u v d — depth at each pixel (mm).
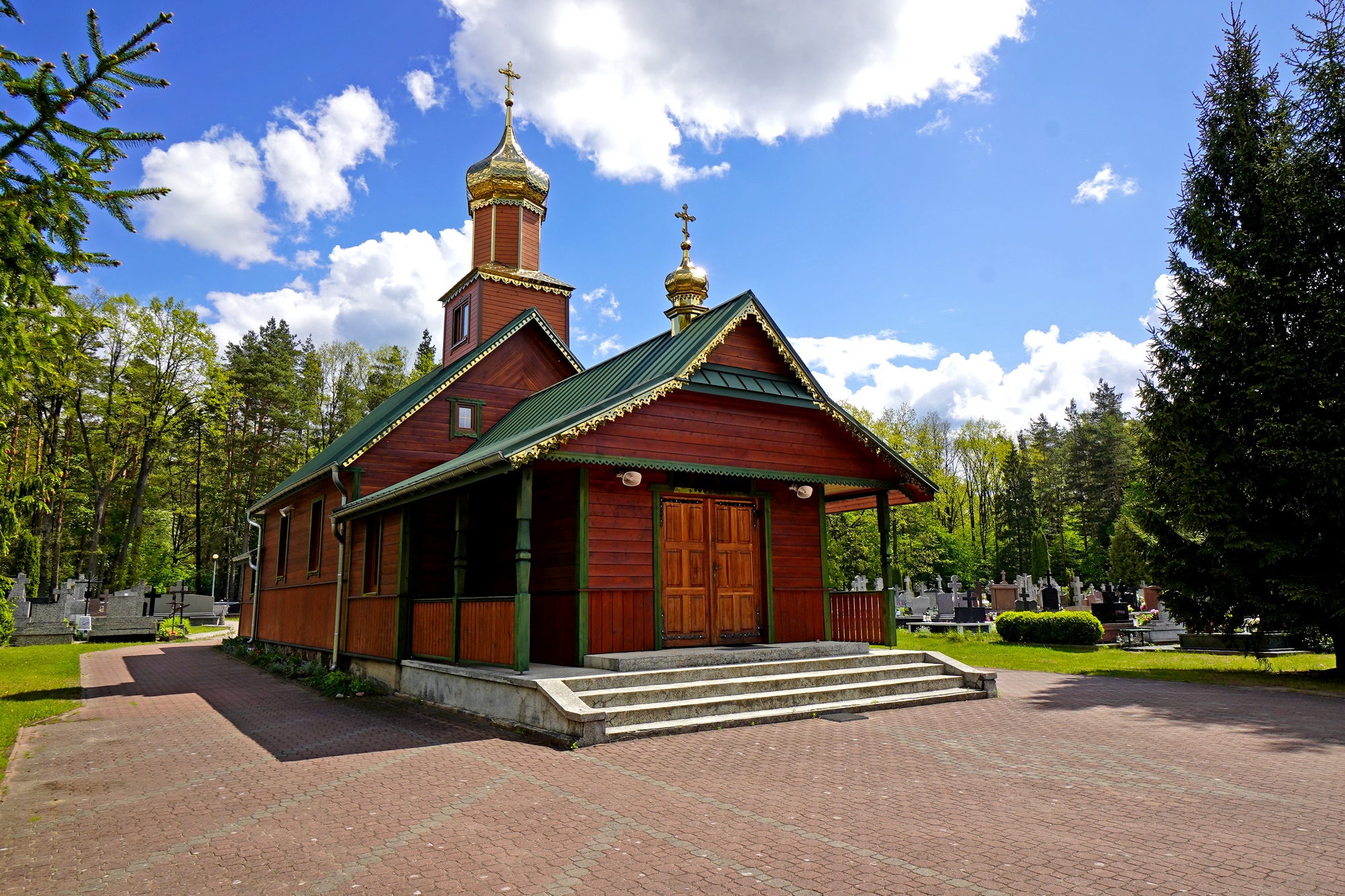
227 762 8445
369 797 6770
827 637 14367
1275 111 15766
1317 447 14242
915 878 4711
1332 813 5965
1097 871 4801
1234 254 15930
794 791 6691
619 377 13945
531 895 4551
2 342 6391
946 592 41969
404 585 13695
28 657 22375
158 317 41656
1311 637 15469
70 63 5969
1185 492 15500
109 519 51062
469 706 10977
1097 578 57406
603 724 8703
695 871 4875
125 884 4918
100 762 8680
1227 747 8461
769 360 13438
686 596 12852
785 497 14305
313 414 56281
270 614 22359
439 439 17828
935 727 9648
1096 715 10609
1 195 6066
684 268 14594
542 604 12602
